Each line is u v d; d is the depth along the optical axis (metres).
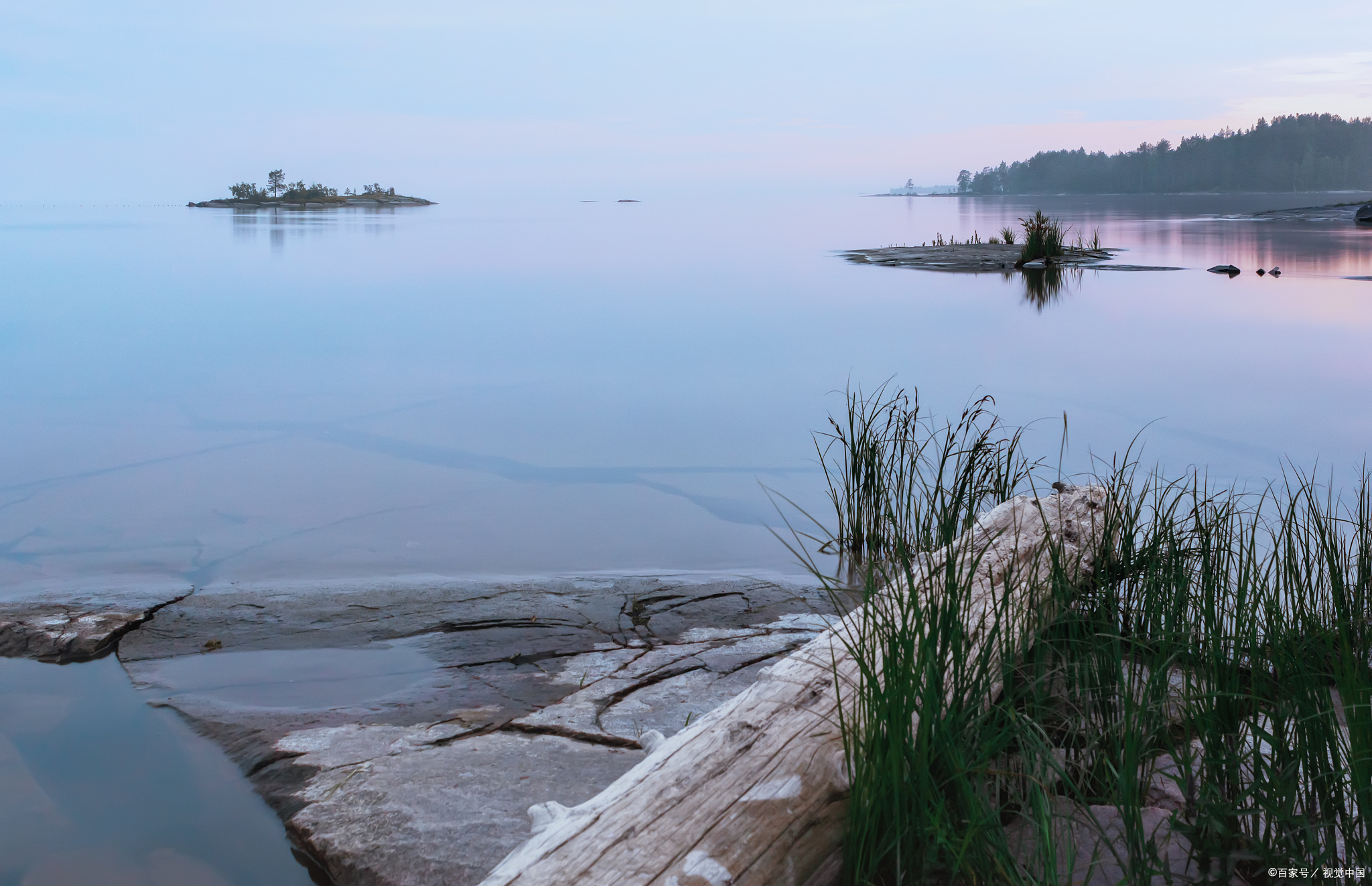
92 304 14.87
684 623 3.73
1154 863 1.75
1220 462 5.65
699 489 5.65
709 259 23.72
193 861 2.26
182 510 5.29
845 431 6.91
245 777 2.62
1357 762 1.74
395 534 4.91
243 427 7.23
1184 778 1.99
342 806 2.39
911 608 2.11
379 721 2.92
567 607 3.89
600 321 12.84
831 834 1.83
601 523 5.08
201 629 3.69
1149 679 2.18
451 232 40.16
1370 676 2.06
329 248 28.55
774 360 9.84
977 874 1.76
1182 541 2.86
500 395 8.35
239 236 36.66
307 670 3.32
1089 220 41.66
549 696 3.08
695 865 1.63
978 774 1.88
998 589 2.73
